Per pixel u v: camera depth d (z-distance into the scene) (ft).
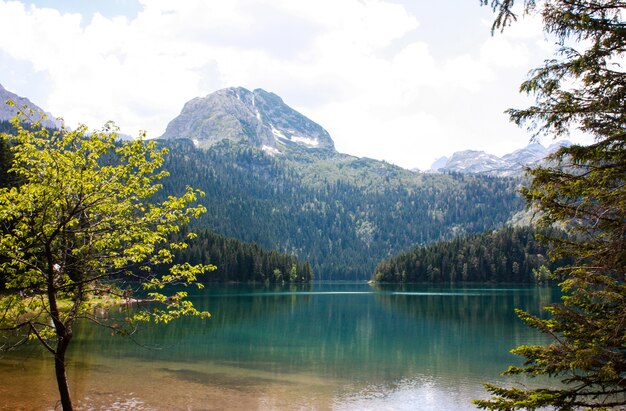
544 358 39.65
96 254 47.88
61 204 45.70
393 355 129.70
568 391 37.99
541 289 510.99
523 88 36.83
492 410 39.04
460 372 109.19
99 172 46.60
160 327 173.17
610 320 37.09
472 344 148.46
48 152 45.14
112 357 113.39
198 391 86.58
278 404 81.25
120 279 50.29
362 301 338.54
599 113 35.09
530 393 39.06
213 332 166.71
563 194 36.32
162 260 49.83
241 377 99.45
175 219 49.11
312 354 129.18
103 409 73.46
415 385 96.99
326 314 239.91
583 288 37.22
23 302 45.93
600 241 36.42
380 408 81.35
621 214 34.27
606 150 35.01
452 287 570.05
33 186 43.65
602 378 36.76
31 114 45.65
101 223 47.78
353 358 124.77
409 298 371.56
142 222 48.34
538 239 39.60
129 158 47.83
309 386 94.22
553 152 38.32
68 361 105.91
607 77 33.76
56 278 46.47
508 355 130.82
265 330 175.42
